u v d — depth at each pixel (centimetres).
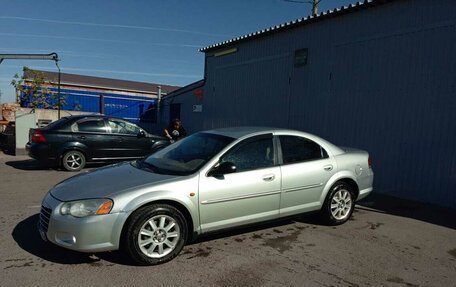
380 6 794
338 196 538
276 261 402
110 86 2691
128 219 371
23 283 334
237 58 1284
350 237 489
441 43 682
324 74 932
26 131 1254
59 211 368
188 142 512
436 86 689
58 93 1958
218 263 391
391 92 770
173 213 391
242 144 461
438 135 687
